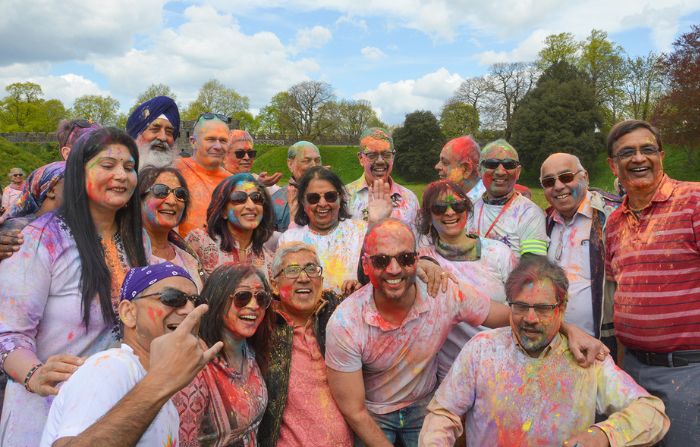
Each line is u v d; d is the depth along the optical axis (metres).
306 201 4.52
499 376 3.00
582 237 4.67
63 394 1.95
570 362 2.96
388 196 4.66
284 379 3.31
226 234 4.31
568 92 49.19
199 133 5.66
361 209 5.74
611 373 2.94
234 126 63.84
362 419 3.33
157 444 2.09
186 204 3.86
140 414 1.81
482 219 5.12
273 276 3.51
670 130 40.59
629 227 3.97
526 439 2.94
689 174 40.69
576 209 4.76
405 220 5.54
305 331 3.51
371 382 3.55
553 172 4.68
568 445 2.74
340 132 79.56
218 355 2.95
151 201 3.68
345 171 63.84
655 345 3.75
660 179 3.87
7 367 2.60
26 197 3.51
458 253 4.14
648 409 2.83
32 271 2.75
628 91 60.34
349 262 4.39
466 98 68.25
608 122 60.31
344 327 3.31
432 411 3.16
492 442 3.04
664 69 43.69
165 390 1.88
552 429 2.91
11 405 2.76
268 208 4.42
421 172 56.44
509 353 3.02
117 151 2.96
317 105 78.12
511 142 51.28
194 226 5.28
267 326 3.29
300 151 7.24
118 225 3.17
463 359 3.12
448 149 6.17
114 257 3.07
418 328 3.35
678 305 3.65
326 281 4.32
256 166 64.81
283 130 79.00
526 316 2.88
